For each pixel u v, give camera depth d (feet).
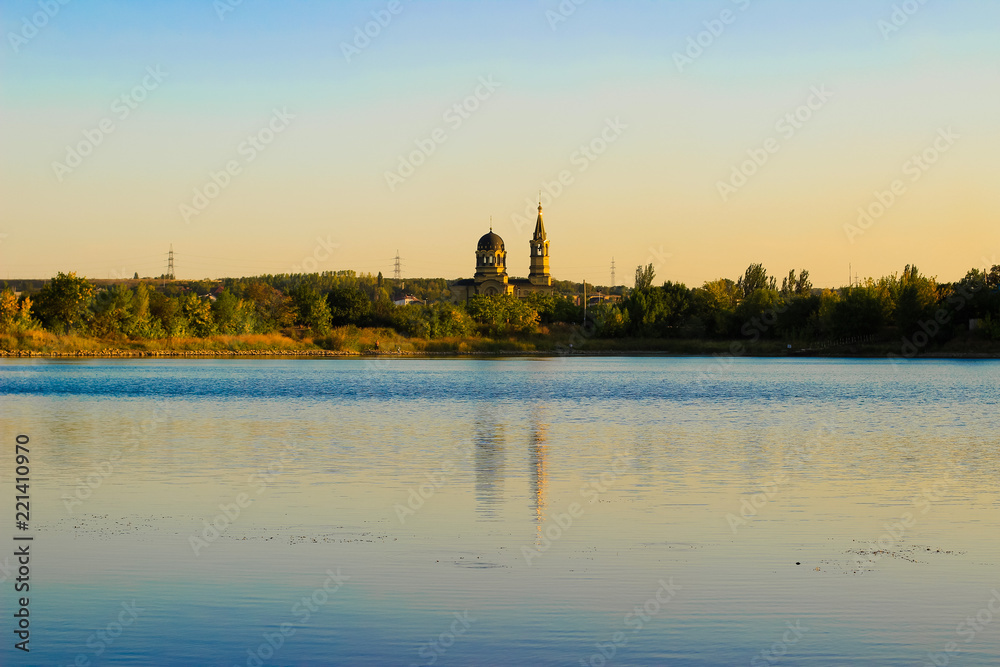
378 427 144.36
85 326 430.61
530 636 47.03
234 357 433.89
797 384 259.60
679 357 459.32
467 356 467.11
